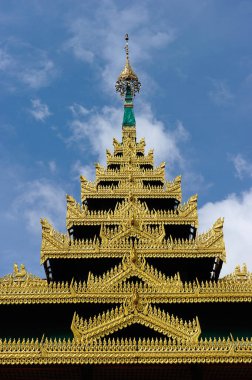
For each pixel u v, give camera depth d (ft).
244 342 101.40
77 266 124.16
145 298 110.32
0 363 98.27
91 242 125.39
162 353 98.99
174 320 103.96
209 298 110.32
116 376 104.99
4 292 109.50
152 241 124.77
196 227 132.46
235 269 116.78
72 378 105.70
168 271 124.88
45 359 98.32
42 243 122.31
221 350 99.76
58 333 111.45
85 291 110.42
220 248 122.72
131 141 163.43
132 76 183.73
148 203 142.61
